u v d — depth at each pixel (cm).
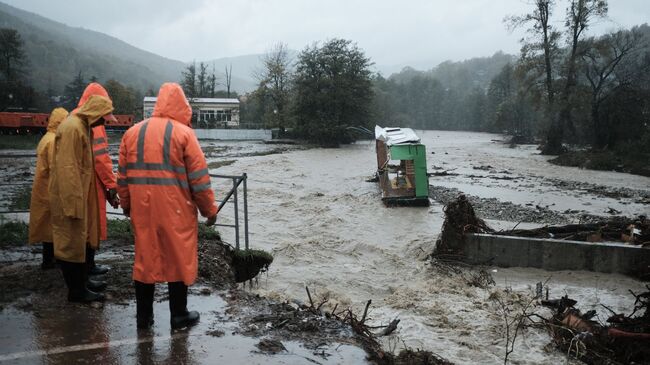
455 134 11044
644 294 776
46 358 412
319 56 6369
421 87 14225
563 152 4975
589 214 1908
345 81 6194
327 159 4181
